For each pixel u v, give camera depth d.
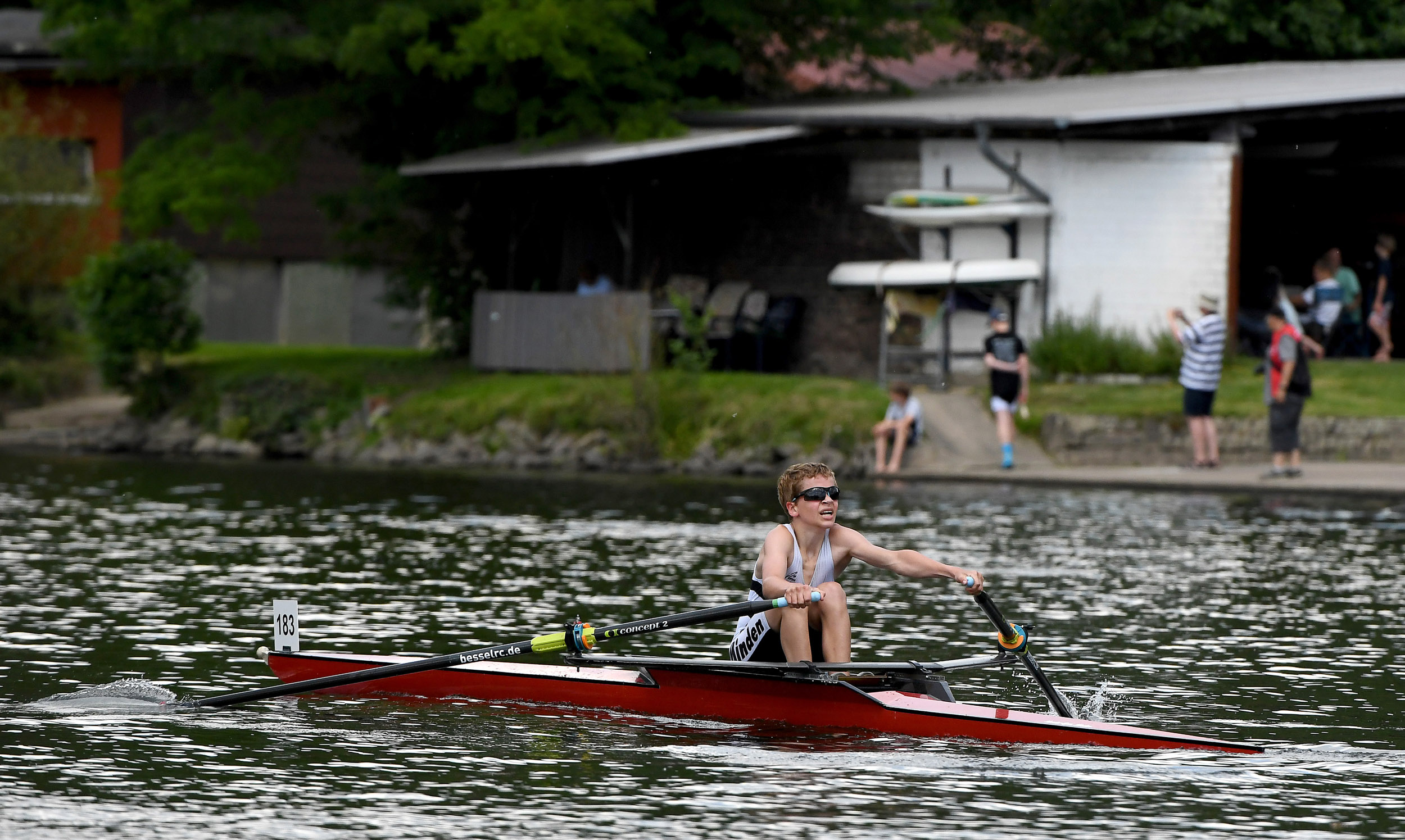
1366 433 80.81
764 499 74.56
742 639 33.69
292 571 51.56
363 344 146.50
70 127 142.88
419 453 94.94
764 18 113.25
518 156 101.62
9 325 122.31
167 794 26.86
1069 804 26.38
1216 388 79.88
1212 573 51.22
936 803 26.39
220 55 107.62
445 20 105.19
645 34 106.69
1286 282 111.94
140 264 105.25
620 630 32.12
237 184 102.75
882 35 116.62
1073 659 38.41
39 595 46.41
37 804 26.20
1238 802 26.53
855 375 101.44
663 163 101.75
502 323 103.62
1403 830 25.08
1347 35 122.25
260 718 32.41
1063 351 91.94
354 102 110.25
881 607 46.06
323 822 25.36
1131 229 94.81
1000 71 143.12
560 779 27.83
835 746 30.06
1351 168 107.44
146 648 39.03
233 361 113.12
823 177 102.31
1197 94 94.31
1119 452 83.75
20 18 158.50
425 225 120.31
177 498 73.56
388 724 31.97
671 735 30.98
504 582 49.66
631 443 90.19
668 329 100.31
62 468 89.12
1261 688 35.06
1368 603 45.75
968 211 94.12
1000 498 73.44
